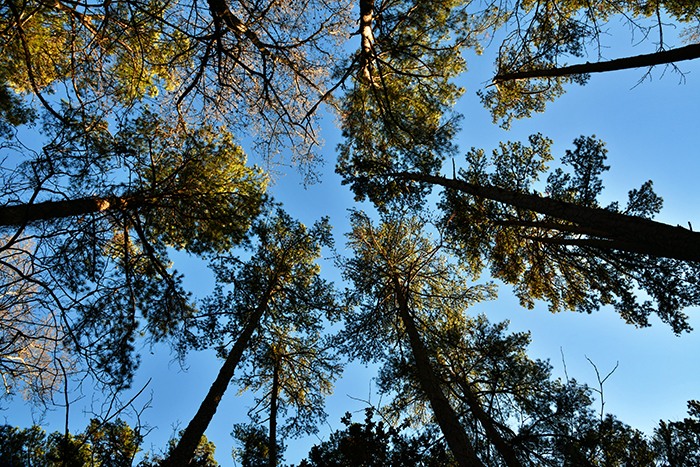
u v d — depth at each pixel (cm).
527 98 940
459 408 804
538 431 571
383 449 532
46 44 627
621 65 602
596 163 766
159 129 664
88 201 552
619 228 529
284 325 1130
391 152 959
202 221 766
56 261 518
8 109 535
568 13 747
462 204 930
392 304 1059
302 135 881
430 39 862
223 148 779
